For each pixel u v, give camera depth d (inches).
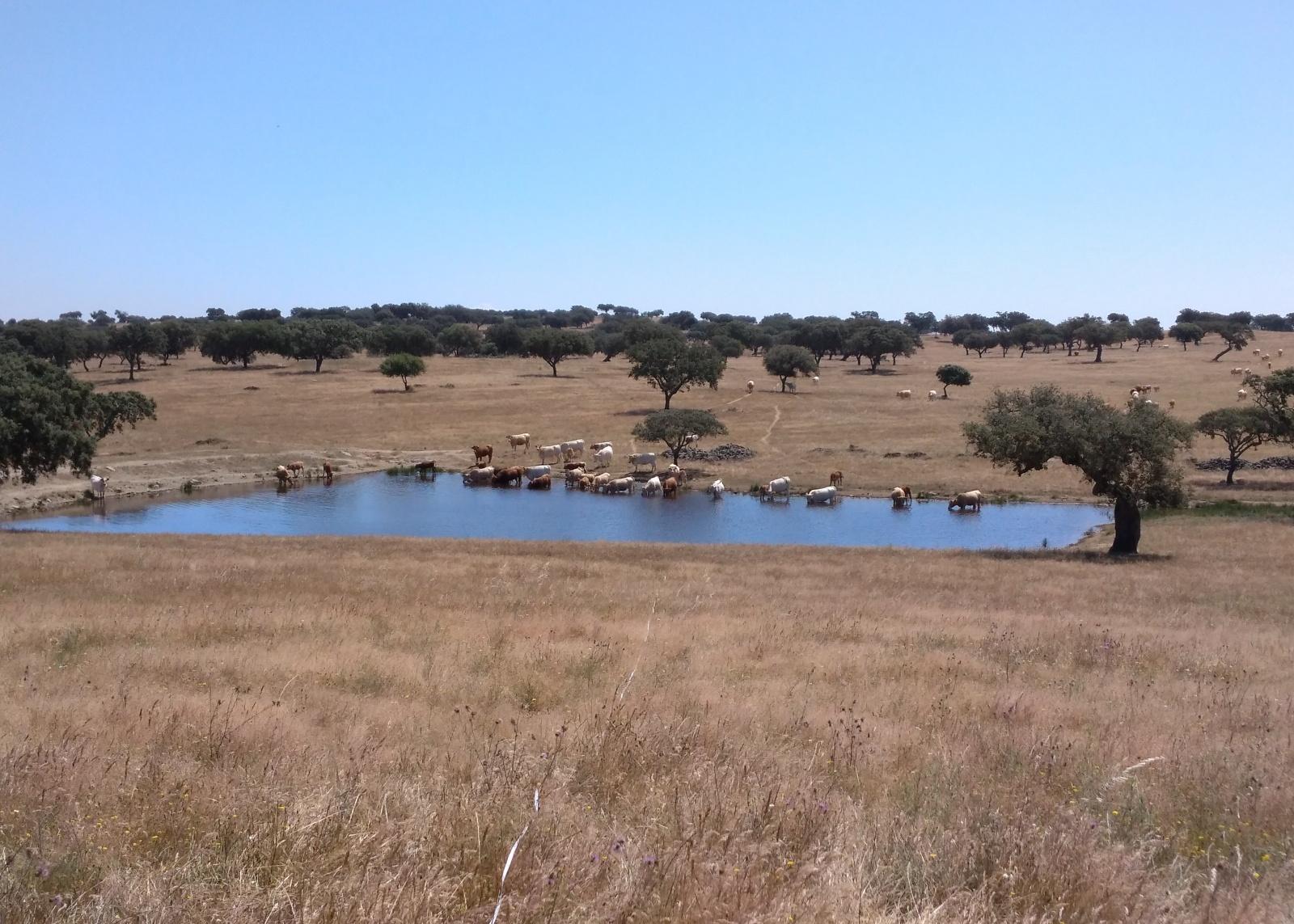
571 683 499.8
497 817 249.0
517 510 2210.9
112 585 868.6
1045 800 289.4
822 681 533.0
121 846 234.7
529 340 5334.6
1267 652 687.7
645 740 342.3
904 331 6023.6
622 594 919.0
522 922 195.6
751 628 718.5
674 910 200.4
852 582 1102.4
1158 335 6815.9
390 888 204.7
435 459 2994.6
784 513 2174.0
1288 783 323.3
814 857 233.5
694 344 3794.3
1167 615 899.4
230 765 319.3
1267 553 1434.5
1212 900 215.5
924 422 3417.8
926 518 2098.9
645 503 2324.1
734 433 3270.2
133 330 5128.0
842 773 324.8
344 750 349.4
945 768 327.0
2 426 1728.6
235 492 2466.8
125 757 321.7
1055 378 4815.5
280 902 197.0
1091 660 630.5
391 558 1213.7
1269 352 6387.8
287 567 1062.4
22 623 653.3
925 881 222.1
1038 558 1406.3
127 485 2420.0
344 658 556.7
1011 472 2492.6
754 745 353.7
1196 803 294.7
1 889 198.4
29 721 388.8
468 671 535.5
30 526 1883.6
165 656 551.5
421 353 6250.0
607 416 3678.6
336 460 2886.3
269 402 4045.3
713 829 244.4
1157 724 439.5
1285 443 2450.8
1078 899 215.2
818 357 6240.2
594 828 248.1
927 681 539.5
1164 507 1486.2
